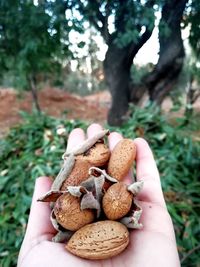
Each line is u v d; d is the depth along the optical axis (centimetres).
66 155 15
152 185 15
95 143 15
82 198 12
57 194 12
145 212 13
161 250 12
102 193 12
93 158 15
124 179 15
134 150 15
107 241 11
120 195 12
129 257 11
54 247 12
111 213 12
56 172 24
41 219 13
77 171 14
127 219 12
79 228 12
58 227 12
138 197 14
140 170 16
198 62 31
